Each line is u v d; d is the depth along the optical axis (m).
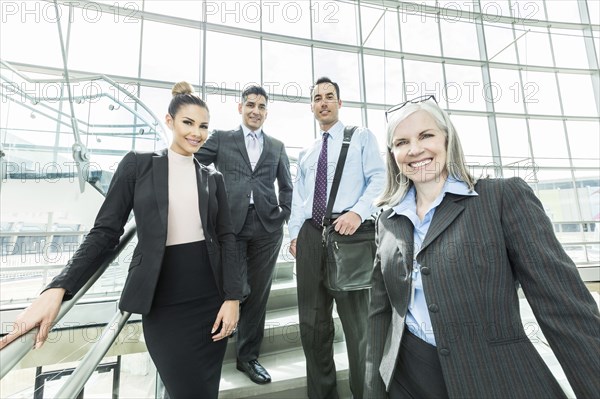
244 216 1.46
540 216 0.58
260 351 1.64
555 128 6.05
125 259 2.15
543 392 0.52
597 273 3.81
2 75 2.29
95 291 2.10
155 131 2.88
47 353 1.86
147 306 0.80
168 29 4.89
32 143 2.49
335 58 5.77
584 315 0.49
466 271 0.60
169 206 0.91
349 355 1.24
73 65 4.35
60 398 0.59
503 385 0.54
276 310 2.11
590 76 6.20
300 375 1.36
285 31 5.52
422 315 0.68
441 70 6.10
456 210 0.66
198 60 4.97
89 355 0.73
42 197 2.50
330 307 1.32
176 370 0.85
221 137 1.61
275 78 5.40
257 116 1.63
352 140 1.38
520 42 6.23
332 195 1.29
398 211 0.77
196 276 0.91
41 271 2.46
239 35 5.27
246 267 1.50
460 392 0.56
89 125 2.69
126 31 4.69
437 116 0.73
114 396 2.79
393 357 0.69
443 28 6.15
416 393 0.67
